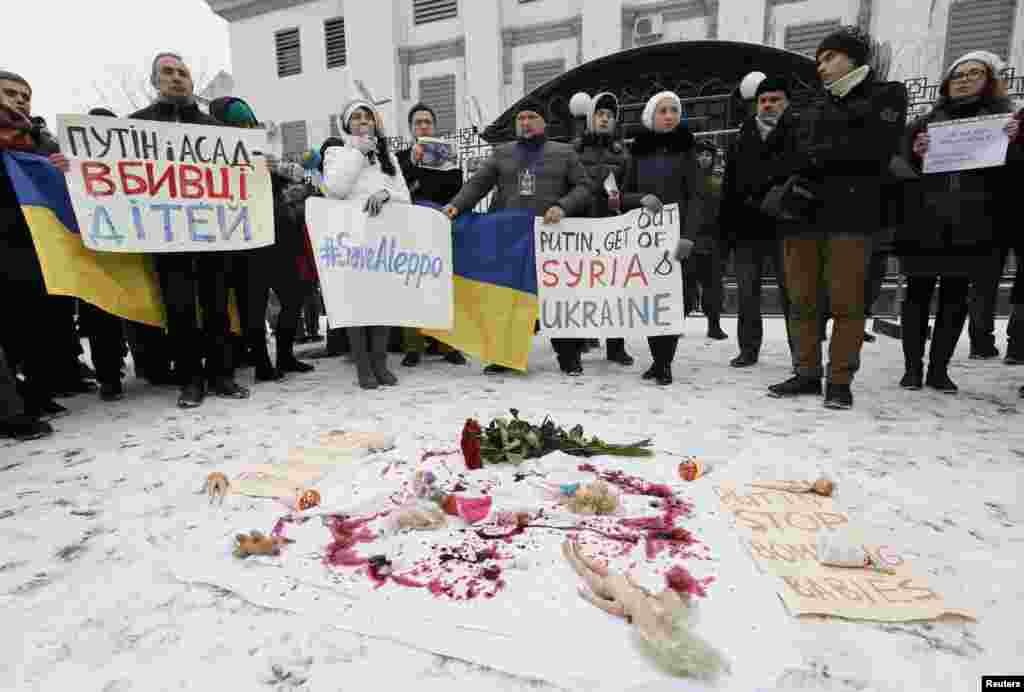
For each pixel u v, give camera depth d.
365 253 3.74
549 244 4.09
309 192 4.44
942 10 12.07
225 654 1.27
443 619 1.35
